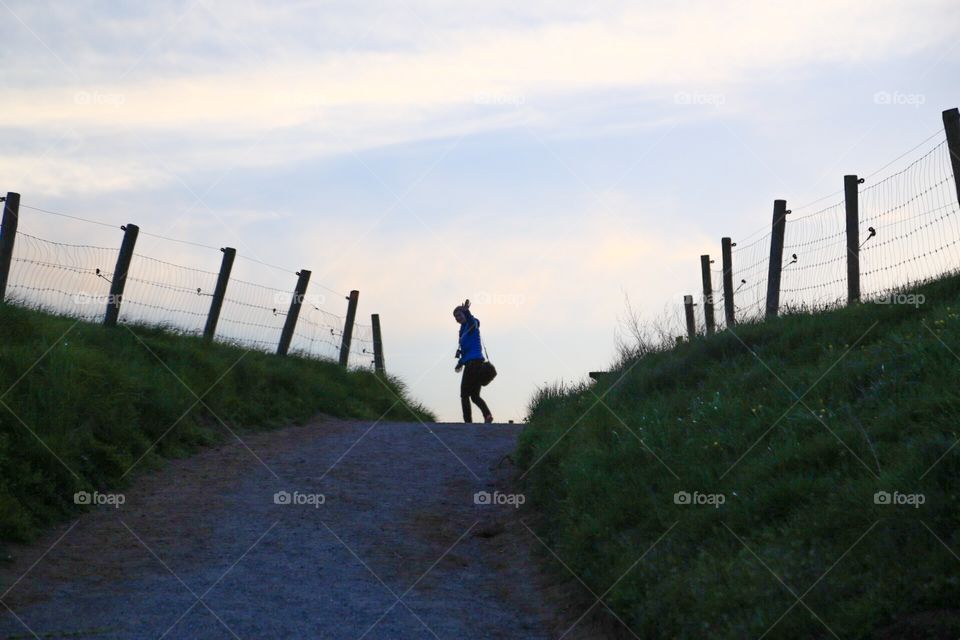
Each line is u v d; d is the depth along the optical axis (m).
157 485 9.49
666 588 5.82
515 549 8.15
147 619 5.95
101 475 9.12
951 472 5.62
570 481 8.31
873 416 7.00
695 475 7.29
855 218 11.62
